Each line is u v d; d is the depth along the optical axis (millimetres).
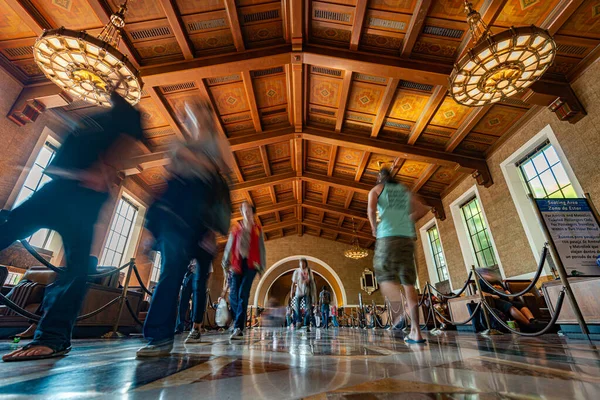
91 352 1605
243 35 4957
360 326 10000
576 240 2441
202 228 1618
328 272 14492
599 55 4191
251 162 9055
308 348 1772
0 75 4434
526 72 3521
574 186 4629
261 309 13625
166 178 1561
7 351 1688
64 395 566
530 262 5508
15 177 4652
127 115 1560
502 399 519
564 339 2340
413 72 4863
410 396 552
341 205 11852
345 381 708
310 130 7516
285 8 4602
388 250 2213
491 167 6641
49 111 5121
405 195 2355
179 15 4348
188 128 1705
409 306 2215
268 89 6414
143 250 1557
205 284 2436
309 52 5090
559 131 4891
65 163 1389
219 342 2385
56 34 3107
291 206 12273
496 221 6410
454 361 1097
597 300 2373
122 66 3533
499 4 3779
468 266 7414
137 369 926
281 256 14836
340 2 4379
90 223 1468
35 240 5000
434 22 4289
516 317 3609
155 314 1356
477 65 3455
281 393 583
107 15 3969
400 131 6852
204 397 551
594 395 538
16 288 2967
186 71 4992
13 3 3658
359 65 5020
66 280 1453
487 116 5766
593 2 3637
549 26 3893
